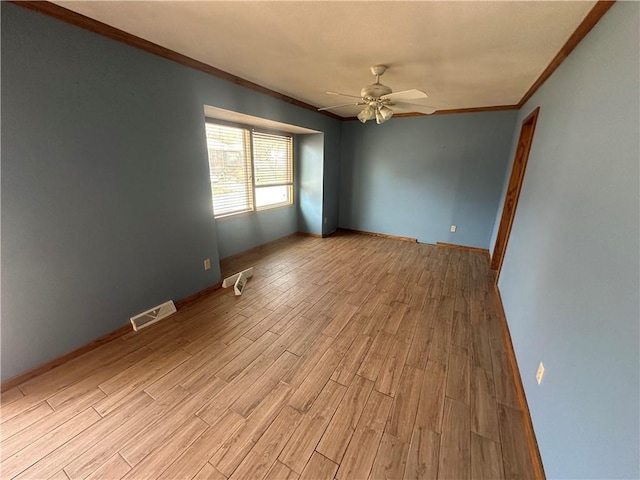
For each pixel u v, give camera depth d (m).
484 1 1.39
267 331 2.31
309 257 4.11
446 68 2.35
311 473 1.27
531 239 2.06
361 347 2.14
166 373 1.83
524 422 1.54
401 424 1.52
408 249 4.56
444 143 4.38
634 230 0.87
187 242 2.63
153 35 1.87
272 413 1.57
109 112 1.88
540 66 2.20
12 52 1.44
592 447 0.93
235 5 1.49
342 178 5.39
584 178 1.31
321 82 2.87
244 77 2.76
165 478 1.24
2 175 1.49
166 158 2.30
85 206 1.85
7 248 1.56
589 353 1.04
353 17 1.58
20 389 1.66
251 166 4.01
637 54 0.99
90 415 1.52
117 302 2.14
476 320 2.53
